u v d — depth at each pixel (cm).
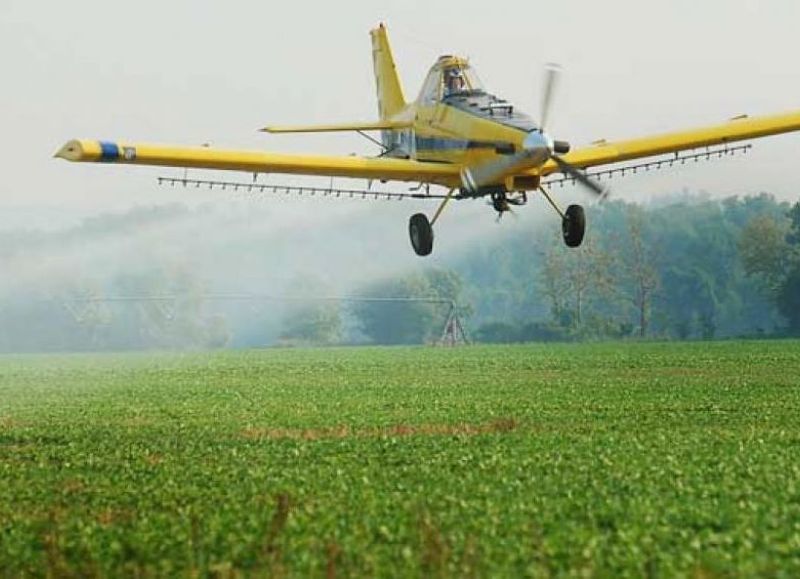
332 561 3631
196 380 14050
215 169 8562
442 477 5412
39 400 11575
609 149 9006
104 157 8169
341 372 14788
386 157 9606
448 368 15012
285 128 10294
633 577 3600
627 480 5147
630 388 10688
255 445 6944
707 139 9256
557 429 7419
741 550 3872
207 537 4175
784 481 5091
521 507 4556
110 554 4078
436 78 9300
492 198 9006
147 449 6894
